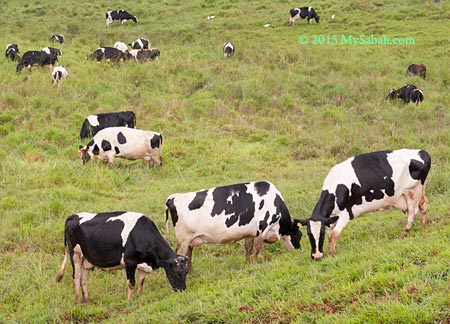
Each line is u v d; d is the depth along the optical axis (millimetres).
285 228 9844
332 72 23891
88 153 15594
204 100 20375
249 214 9453
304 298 7137
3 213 12203
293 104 20828
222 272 9422
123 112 17391
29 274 9945
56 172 14438
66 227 8953
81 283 9133
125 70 22672
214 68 23562
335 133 18062
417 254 7547
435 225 9391
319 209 8953
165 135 17766
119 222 8789
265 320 7031
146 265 8797
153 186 14391
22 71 21734
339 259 8250
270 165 15922
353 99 21781
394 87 22812
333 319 6500
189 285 9078
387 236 9469
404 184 9117
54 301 9055
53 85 20297
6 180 14094
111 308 8703
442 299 6246
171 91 21484
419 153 9266
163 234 11320
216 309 7438
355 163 9117
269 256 10258
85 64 23375
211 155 16422
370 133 17891
